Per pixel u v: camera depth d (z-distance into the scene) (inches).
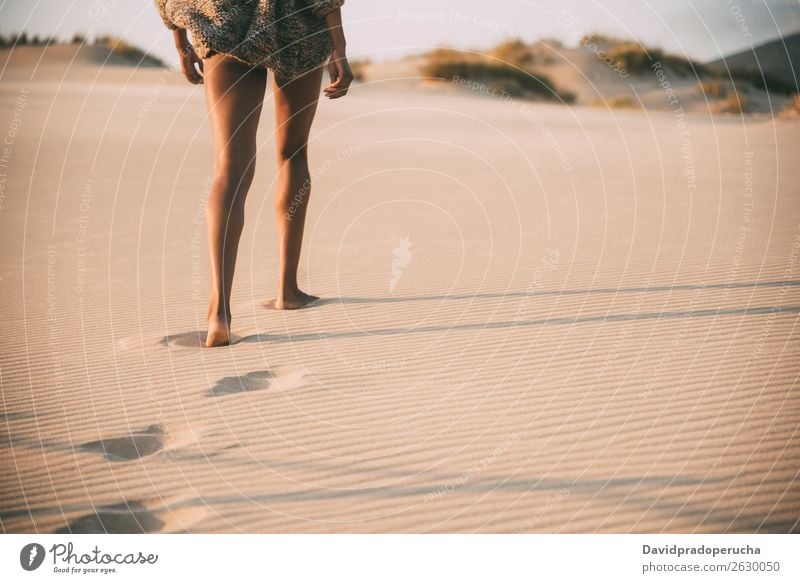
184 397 116.1
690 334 136.2
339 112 792.3
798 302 152.4
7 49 1390.3
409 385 118.7
